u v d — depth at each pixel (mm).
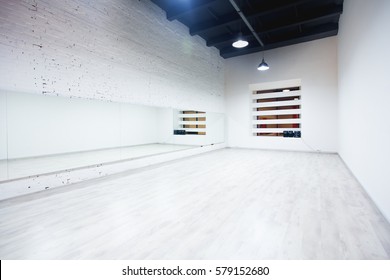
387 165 2256
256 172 4484
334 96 6750
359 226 2123
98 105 8172
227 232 2037
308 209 2553
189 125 9789
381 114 2457
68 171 3701
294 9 5445
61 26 3562
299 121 7633
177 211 2533
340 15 5762
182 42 6488
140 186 3553
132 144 9500
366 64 3084
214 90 8172
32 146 6430
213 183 3699
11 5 2977
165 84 5883
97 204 2764
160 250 1756
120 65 4617
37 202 2840
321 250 1731
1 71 2906
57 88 3533
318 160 5793
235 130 8766
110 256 1681
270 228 2105
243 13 5340
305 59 7152
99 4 4168
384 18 2312
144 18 5199
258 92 9039
